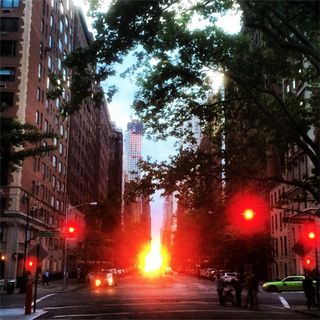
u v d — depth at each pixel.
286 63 25.11
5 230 56.41
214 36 22.83
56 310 26.34
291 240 58.72
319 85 28.56
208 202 28.45
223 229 65.00
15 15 61.53
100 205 85.56
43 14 68.44
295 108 27.53
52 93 20.78
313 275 38.75
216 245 67.69
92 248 75.44
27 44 60.81
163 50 22.72
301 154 51.53
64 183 84.38
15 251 56.22
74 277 86.31
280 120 25.84
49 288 50.44
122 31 19.16
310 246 25.97
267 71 24.94
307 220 25.23
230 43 23.05
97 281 54.47
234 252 60.12
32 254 25.00
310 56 21.75
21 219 57.78
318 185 24.61
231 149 28.34
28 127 26.64
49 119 71.31
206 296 37.00
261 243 59.91
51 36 73.06
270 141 28.66
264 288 46.62
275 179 27.48
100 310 25.98
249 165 28.38
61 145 81.56
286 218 25.06
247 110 27.39
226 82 27.42
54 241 77.44
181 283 63.81
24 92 59.44
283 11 20.58
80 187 102.19
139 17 19.16
